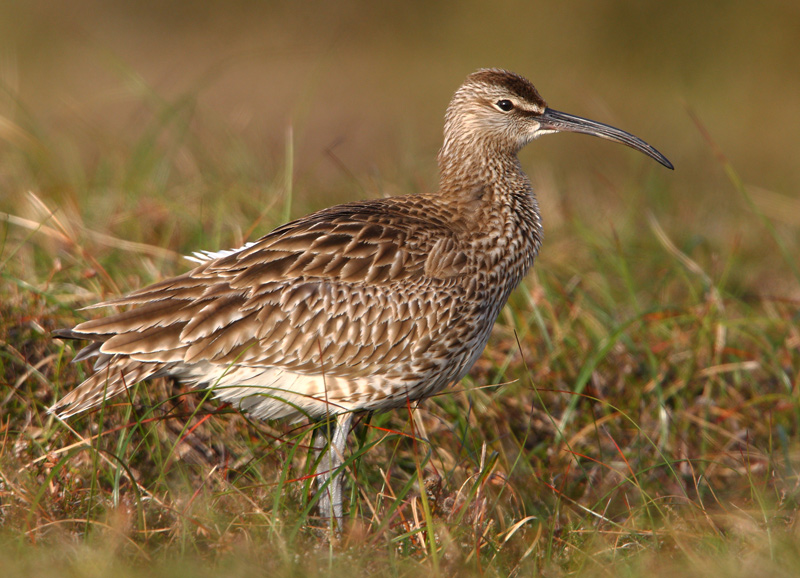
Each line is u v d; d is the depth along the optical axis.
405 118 27.42
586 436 11.59
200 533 8.66
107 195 14.88
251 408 9.91
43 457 9.16
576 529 9.32
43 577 7.44
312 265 9.36
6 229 11.80
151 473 9.76
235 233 13.12
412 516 9.43
